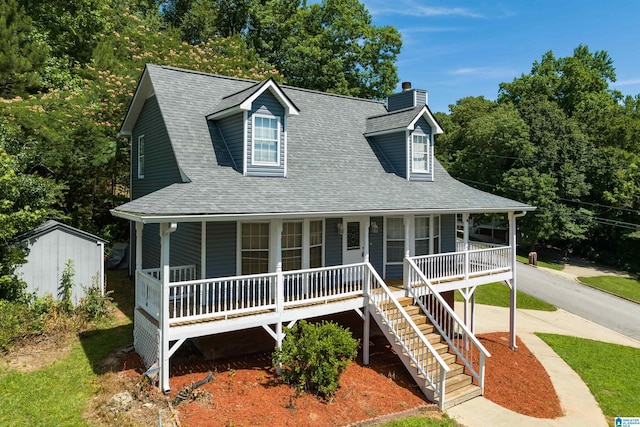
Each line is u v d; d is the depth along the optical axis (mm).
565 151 36500
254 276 10047
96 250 13758
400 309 11070
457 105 55688
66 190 19359
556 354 15133
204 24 36438
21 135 16781
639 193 34719
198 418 8094
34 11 25828
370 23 39844
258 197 10625
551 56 56375
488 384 11734
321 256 13430
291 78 37688
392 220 15039
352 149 15711
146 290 10633
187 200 9461
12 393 8773
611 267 36156
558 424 9875
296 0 41156
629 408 11156
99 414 8133
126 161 21750
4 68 18156
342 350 9633
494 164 38281
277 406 8789
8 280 11867
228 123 12758
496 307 22078
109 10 30156
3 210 12344
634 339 18594
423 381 10562
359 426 8508
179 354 11172
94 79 23484
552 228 34094
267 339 11945
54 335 11609
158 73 13867
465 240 14875
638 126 39625
